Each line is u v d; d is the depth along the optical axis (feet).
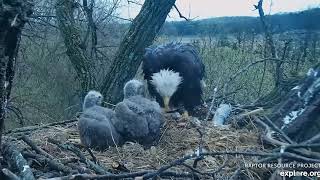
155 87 26.43
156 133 22.06
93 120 21.36
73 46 43.78
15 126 52.06
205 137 22.52
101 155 20.65
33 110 58.95
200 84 28.35
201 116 28.66
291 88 25.31
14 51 14.10
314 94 20.90
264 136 20.66
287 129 20.90
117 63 39.42
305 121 20.58
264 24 34.24
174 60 27.66
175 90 26.17
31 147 19.52
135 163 19.86
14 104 51.39
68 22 44.50
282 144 17.61
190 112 28.14
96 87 43.21
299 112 21.06
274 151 17.95
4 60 13.78
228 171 18.04
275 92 28.53
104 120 21.45
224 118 25.91
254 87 41.01
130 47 39.32
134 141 21.89
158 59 27.78
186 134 23.11
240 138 22.06
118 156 20.51
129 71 39.27
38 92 60.49
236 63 41.91
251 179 17.49
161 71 26.45
